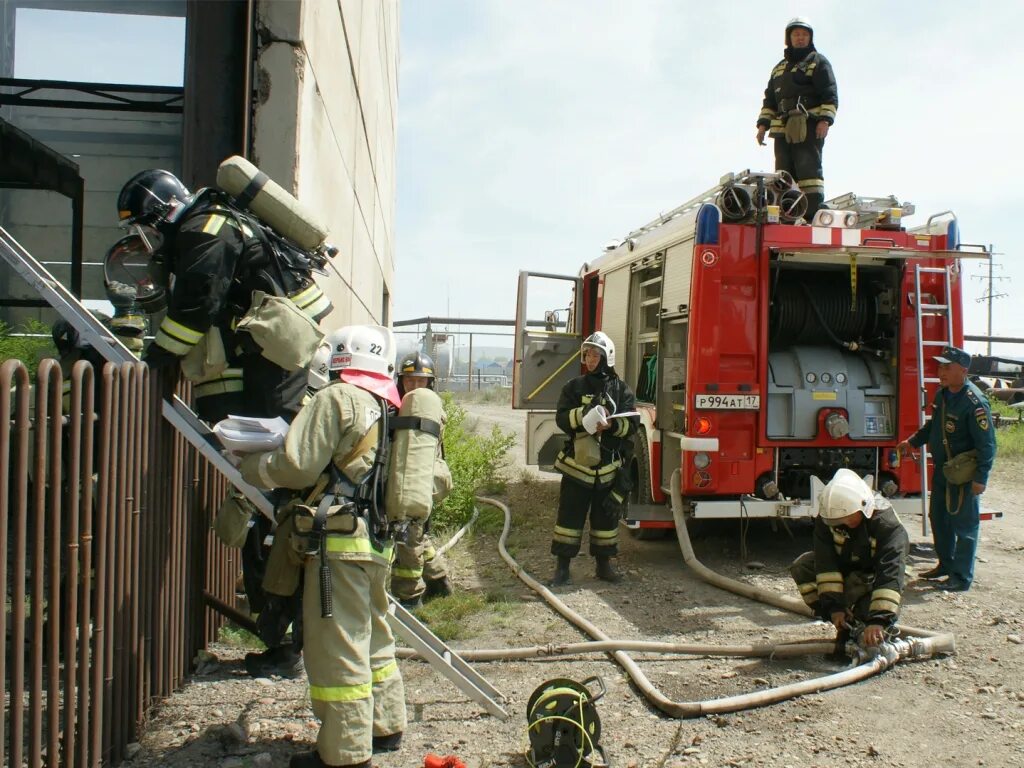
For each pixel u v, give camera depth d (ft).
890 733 12.28
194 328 11.51
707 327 21.72
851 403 22.93
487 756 11.47
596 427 20.38
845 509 14.90
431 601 19.06
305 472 9.91
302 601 11.30
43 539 8.66
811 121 26.81
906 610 18.78
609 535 21.44
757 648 15.58
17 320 33.60
